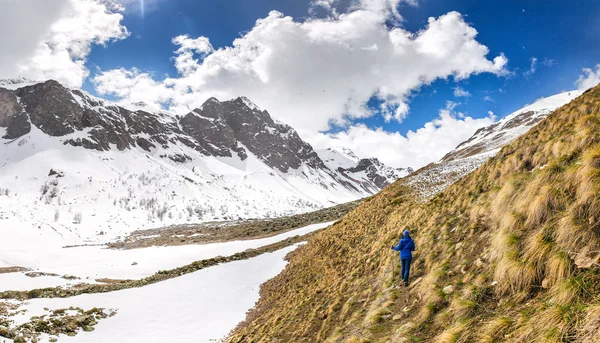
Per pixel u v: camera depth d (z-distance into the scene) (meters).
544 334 6.05
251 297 30.14
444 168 39.84
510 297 7.88
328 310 15.23
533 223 9.01
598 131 10.30
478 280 9.06
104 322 24.12
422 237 15.21
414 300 10.59
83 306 26.95
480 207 12.86
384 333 9.88
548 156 12.30
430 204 19.28
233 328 23.47
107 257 75.44
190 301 28.95
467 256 10.96
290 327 16.77
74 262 71.94
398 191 34.28
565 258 7.14
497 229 10.92
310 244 39.06
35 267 67.56
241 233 92.25
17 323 21.62
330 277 21.95
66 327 21.84
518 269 7.98
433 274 10.83
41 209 194.12
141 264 59.62
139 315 25.73
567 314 6.02
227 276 36.09
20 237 110.19
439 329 8.50
